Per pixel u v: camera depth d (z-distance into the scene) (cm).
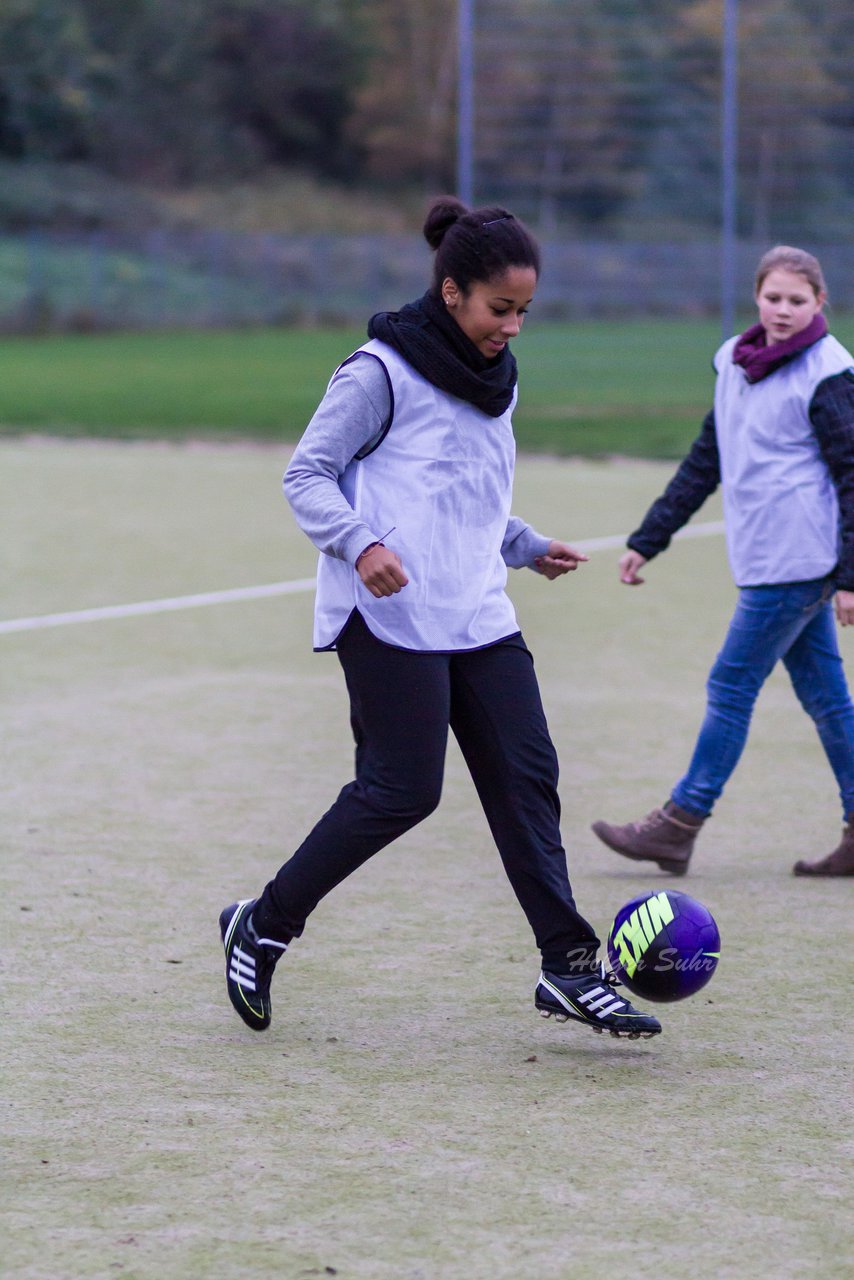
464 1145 676
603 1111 712
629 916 782
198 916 967
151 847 1095
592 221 8288
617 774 1288
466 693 780
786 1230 604
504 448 782
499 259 730
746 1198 629
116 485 3073
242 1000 790
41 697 1510
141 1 12306
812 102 6700
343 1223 608
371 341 770
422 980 873
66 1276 570
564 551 837
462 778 1295
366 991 857
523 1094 730
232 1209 618
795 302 991
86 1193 630
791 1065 765
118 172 12056
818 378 986
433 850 1105
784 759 1335
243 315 9481
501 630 781
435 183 13662
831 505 1000
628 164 6925
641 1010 834
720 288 8194
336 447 750
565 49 6350
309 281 10012
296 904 784
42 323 8625
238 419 4262
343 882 1034
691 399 5019
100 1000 838
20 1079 739
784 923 966
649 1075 753
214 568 2209
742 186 7362
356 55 13562
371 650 763
